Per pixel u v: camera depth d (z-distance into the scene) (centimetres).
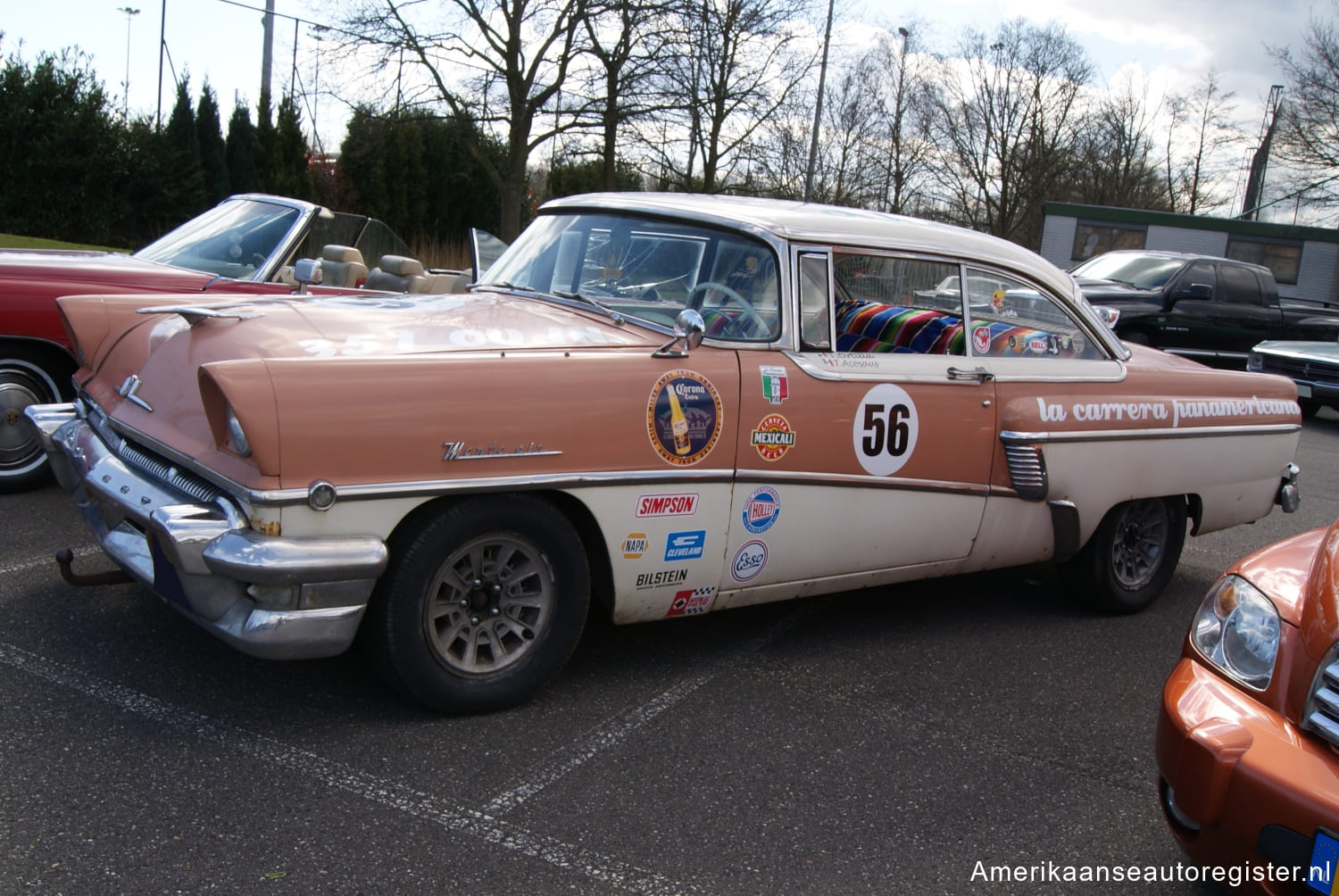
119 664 372
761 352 398
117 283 579
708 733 362
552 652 365
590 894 267
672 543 378
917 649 459
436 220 2844
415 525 331
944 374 444
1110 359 513
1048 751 372
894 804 327
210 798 295
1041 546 491
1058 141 4356
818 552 419
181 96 2423
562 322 390
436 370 328
